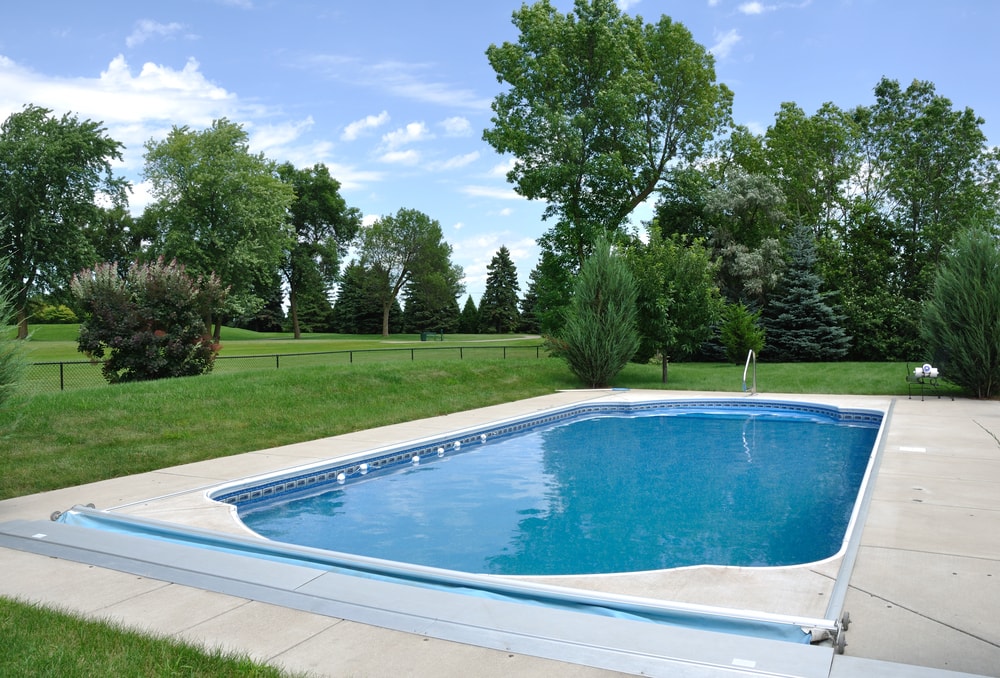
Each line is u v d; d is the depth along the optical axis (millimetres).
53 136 41625
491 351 35344
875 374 23266
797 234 32000
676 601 4152
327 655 3455
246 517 7910
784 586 4664
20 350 7293
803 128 40125
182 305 16406
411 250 74000
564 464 10852
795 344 30703
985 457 9141
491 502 8555
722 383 21531
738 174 35281
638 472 10266
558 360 23922
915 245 35469
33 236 39969
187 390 13375
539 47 33781
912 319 30391
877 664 3230
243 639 3676
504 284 84500
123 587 4547
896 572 4734
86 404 11602
